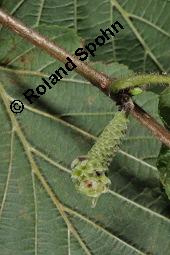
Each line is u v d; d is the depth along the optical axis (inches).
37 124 11.3
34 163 11.3
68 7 11.7
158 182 11.4
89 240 11.5
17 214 11.4
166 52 12.3
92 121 11.2
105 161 8.9
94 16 11.9
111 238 11.5
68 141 11.3
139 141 11.3
